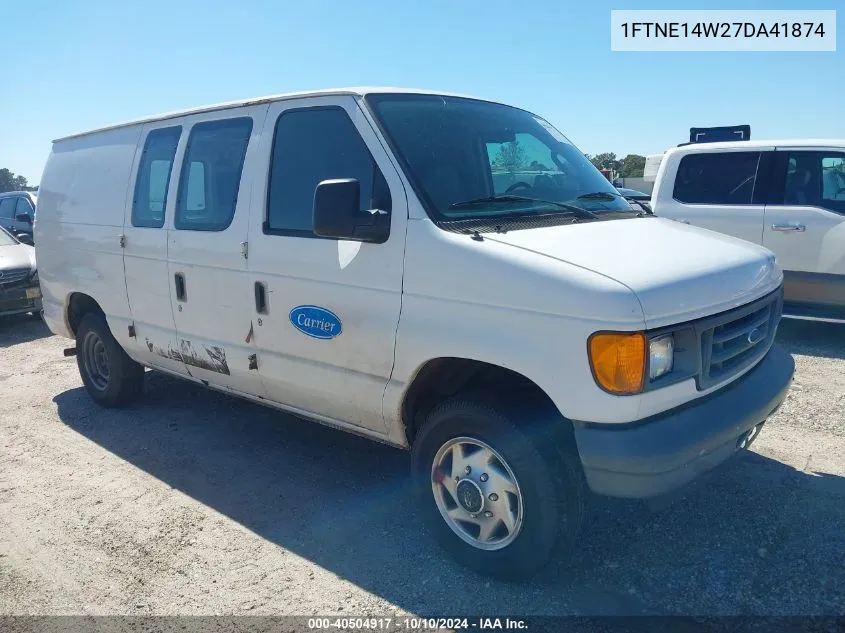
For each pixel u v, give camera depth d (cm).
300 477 457
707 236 374
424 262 329
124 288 528
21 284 997
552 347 289
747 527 365
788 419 510
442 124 387
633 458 279
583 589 323
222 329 444
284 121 409
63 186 603
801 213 742
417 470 353
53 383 716
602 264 296
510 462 310
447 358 329
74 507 428
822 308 747
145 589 341
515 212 354
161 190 493
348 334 364
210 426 557
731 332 314
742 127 953
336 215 332
